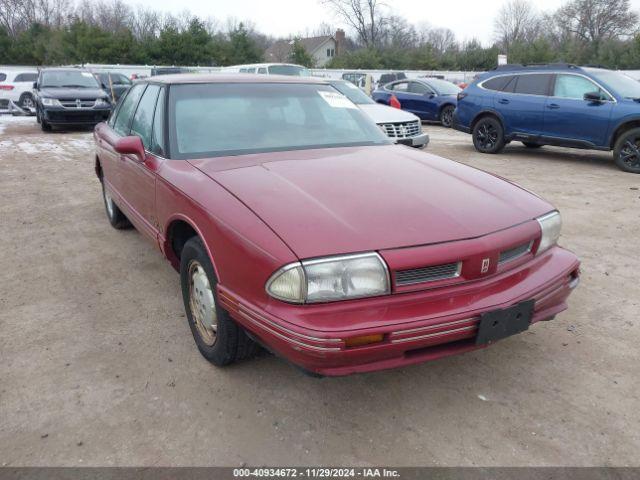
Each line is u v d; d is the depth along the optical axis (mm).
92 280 4402
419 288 2430
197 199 2900
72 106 13883
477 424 2670
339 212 2586
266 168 3143
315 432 2613
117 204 4906
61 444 2527
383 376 3066
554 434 2598
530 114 10242
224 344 2893
